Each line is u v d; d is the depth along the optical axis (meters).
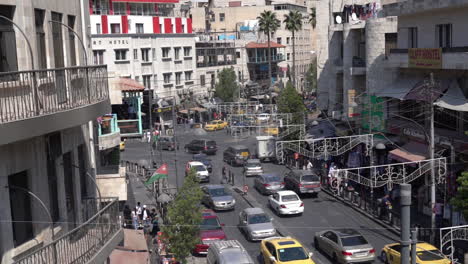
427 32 35.78
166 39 83.75
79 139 14.98
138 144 65.31
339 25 51.59
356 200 37.62
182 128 74.31
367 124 42.50
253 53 106.56
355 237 26.64
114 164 27.27
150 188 45.97
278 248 25.11
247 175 49.50
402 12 37.03
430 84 28.84
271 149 54.75
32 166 11.66
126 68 76.88
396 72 39.94
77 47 15.77
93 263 12.10
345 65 48.12
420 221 32.09
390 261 25.48
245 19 118.94
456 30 32.72
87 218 15.38
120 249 20.98
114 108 65.50
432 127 28.72
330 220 34.75
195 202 27.23
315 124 52.56
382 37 41.28
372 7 51.03
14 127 9.96
